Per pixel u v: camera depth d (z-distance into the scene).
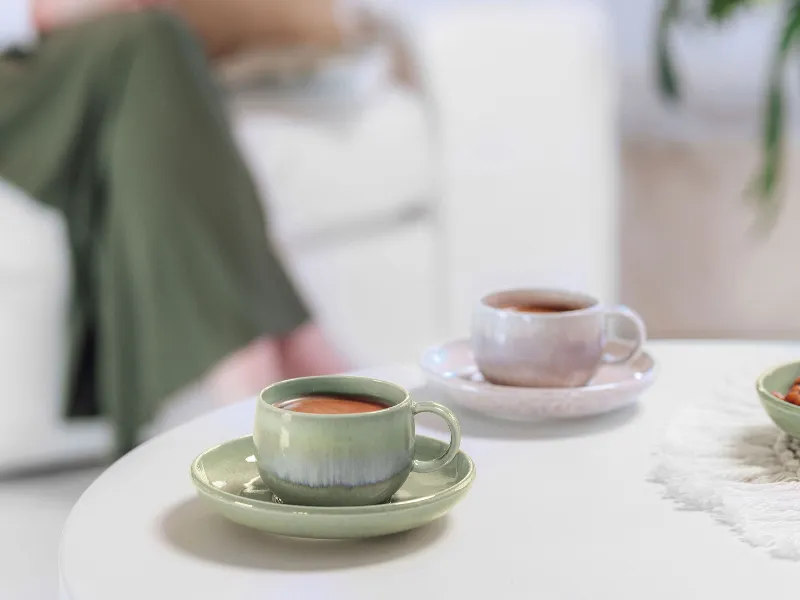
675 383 1.35
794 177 4.46
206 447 1.21
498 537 1.04
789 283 3.73
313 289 2.58
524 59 2.86
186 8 2.72
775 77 2.90
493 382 1.29
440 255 2.82
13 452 2.14
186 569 1.00
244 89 2.55
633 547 1.03
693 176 4.59
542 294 1.33
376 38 2.94
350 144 2.58
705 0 3.09
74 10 2.36
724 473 1.12
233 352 2.03
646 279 3.78
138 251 2.02
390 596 0.97
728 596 0.97
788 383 1.22
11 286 2.07
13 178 2.08
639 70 4.95
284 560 1.02
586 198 3.00
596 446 1.20
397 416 1.06
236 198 2.09
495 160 2.86
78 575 1.00
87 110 2.09
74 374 2.13
